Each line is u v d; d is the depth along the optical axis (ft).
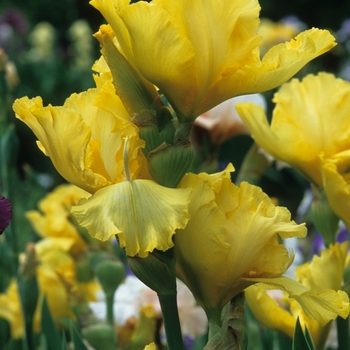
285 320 3.59
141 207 2.91
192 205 3.00
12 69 6.25
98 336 4.16
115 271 4.22
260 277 3.08
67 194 5.12
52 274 4.80
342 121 3.68
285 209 3.09
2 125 5.53
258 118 3.68
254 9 2.99
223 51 2.99
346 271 3.63
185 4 2.96
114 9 2.96
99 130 3.06
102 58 3.20
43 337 4.13
